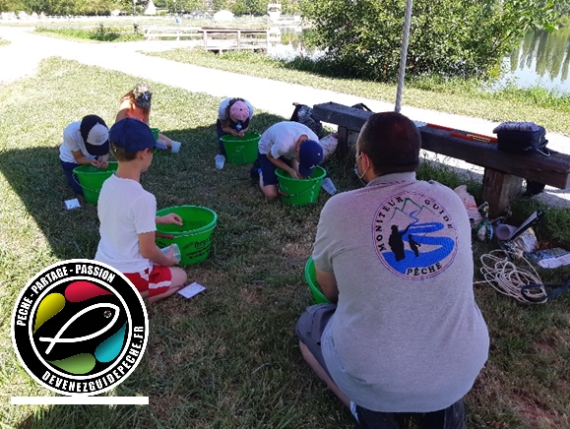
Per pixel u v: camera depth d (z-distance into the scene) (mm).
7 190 4422
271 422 2055
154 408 2135
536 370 2342
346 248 1696
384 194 1717
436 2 12375
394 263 1640
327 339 1908
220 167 5023
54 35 28656
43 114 7523
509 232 3562
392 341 1630
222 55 17562
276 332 2590
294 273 3154
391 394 1655
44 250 3379
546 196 4480
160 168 4980
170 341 2508
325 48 15992
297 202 4098
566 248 3557
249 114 5039
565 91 10836
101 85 10180
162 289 2799
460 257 1672
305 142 3795
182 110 7656
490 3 12586
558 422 2092
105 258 2658
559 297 2922
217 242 3512
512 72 14836
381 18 12539
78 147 4074
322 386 2252
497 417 2090
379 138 1721
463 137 3930
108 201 2582
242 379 2293
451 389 1664
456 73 13297
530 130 3367
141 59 15508
